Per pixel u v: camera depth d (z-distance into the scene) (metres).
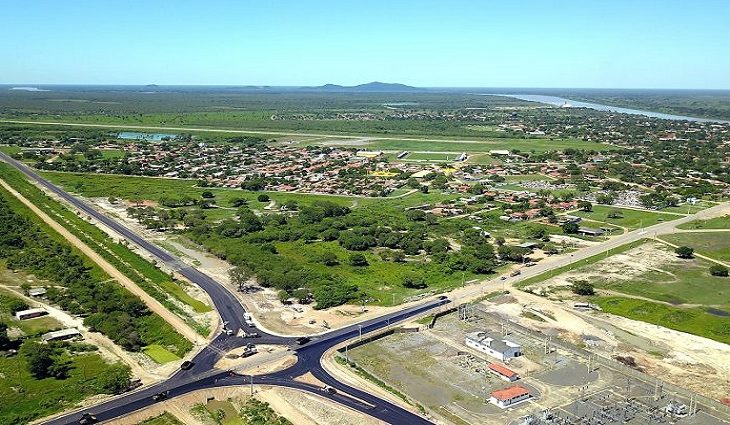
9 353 139.25
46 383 125.94
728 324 156.62
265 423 111.44
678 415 114.00
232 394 122.38
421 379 129.38
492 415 114.88
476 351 143.62
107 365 134.75
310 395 121.81
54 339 145.75
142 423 111.69
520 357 140.00
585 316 164.12
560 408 116.88
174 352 142.38
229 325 156.75
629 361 137.50
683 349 143.88
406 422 112.44
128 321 153.00
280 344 145.62
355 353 142.12
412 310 168.38
